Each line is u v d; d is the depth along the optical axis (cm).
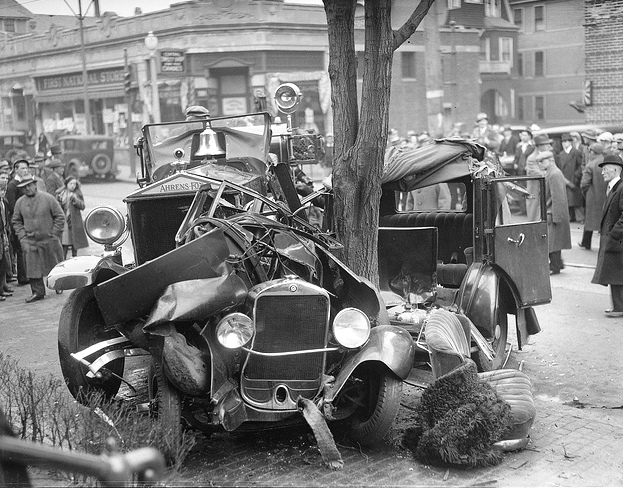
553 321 920
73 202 1341
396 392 516
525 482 484
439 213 819
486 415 505
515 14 2717
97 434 465
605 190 1368
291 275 538
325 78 3347
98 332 620
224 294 495
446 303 718
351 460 518
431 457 508
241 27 3192
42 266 1106
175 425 487
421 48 3334
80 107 3728
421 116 3397
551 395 659
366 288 570
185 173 632
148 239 635
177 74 3247
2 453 302
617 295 930
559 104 2683
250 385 513
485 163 747
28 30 3766
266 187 728
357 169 696
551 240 1179
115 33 3478
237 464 510
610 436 564
